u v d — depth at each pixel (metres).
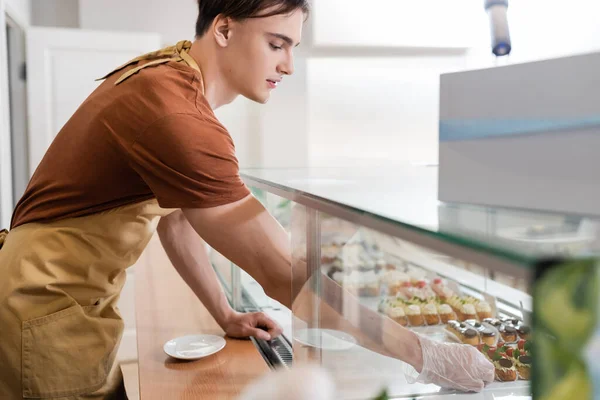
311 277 0.85
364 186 0.86
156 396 1.02
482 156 0.58
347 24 3.33
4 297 1.08
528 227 0.46
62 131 1.12
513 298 0.76
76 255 1.11
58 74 3.29
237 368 1.15
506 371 0.76
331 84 3.46
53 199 1.10
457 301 0.81
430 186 0.85
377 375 0.72
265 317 1.35
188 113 0.95
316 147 3.51
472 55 3.48
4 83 2.78
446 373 0.75
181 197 0.95
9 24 3.17
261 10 1.03
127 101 0.99
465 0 3.39
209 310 1.36
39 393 1.11
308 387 0.61
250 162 3.60
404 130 3.52
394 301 0.78
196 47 1.13
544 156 0.52
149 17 3.65
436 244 0.48
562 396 0.35
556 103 0.51
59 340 1.12
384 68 3.46
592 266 0.35
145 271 1.97
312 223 0.83
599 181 0.48
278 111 3.47
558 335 0.36
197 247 1.38
